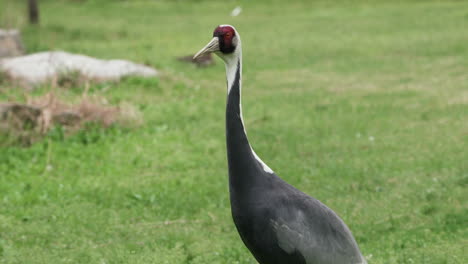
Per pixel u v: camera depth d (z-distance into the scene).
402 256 10.38
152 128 19.17
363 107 21.56
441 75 26.19
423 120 19.69
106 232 11.94
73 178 15.18
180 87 24.39
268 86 25.73
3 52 27.20
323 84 25.80
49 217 12.67
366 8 46.53
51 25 40.75
